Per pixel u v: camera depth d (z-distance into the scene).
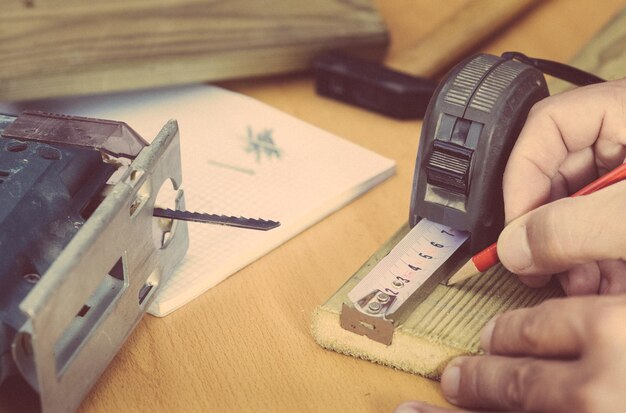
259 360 0.47
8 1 0.60
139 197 0.44
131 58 0.59
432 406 0.43
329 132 0.60
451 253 0.49
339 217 0.55
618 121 0.48
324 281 0.51
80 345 0.42
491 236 0.49
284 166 0.57
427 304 0.47
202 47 0.61
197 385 0.46
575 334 0.40
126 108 0.61
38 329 0.38
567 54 0.68
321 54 0.64
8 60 0.58
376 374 0.47
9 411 0.41
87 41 0.59
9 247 0.41
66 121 0.47
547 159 0.48
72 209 0.44
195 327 0.48
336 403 0.45
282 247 0.53
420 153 0.48
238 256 0.51
